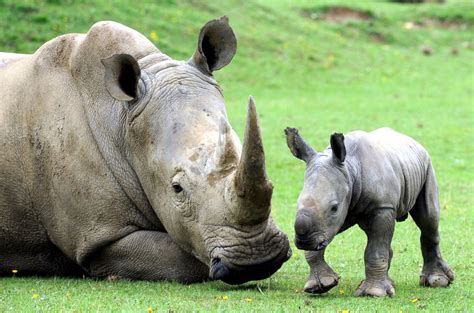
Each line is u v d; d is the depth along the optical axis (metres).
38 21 45.47
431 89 49.31
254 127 12.62
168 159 14.80
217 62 16.12
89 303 13.44
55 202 16.52
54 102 16.78
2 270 17.41
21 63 17.80
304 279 15.71
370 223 13.78
